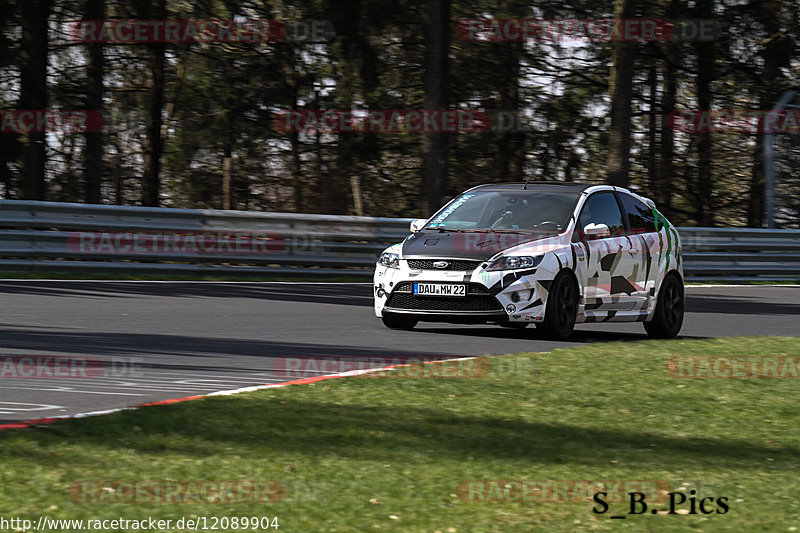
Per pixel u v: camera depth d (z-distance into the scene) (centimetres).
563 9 7762
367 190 8325
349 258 5362
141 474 1426
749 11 8306
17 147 7044
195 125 8625
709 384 2334
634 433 1800
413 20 7625
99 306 3597
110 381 2178
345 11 7525
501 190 3475
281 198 8306
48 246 4559
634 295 3403
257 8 8244
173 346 2738
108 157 9062
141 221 4838
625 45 6800
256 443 1620
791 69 8569
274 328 3222
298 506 1305
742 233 6253
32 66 7006
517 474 1495
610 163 6812
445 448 1633
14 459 1471
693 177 8988
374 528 1230
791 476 1539
